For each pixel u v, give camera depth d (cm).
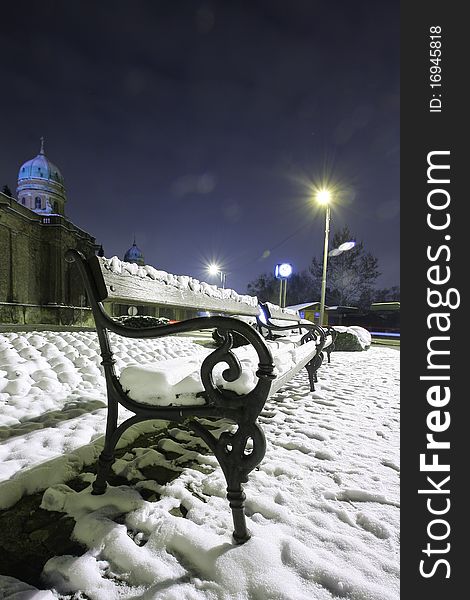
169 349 605
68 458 162
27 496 140
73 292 3397
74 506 131
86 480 151
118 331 129
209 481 152
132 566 102
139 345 594
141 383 130
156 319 852
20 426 212
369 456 191
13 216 2631
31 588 94
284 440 208
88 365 378
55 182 4066
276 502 142
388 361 626
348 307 2856
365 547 116
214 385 116
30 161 4006
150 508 130
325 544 116
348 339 852
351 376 449
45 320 3077
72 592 95
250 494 144
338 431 230
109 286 141
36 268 2991
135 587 96
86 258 143
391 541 121
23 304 2752
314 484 158
